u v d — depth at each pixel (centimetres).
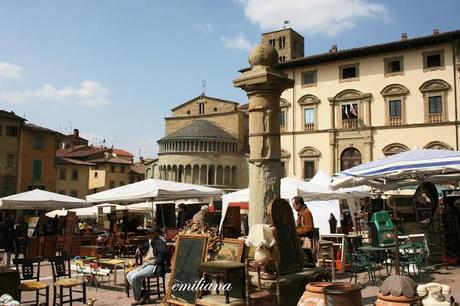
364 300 1009
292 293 802
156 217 2452
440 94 4256
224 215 1775
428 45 4338
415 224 1659
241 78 903
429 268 1416
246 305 749
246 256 823
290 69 5106
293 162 4969
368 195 2191
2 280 810
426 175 1427
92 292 1263
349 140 4659
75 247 2127
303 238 1046
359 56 4684
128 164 8125
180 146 6681
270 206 822
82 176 6719
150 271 1115
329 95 4828
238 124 7081
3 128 5309
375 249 1218
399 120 4431
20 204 2248
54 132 5897
